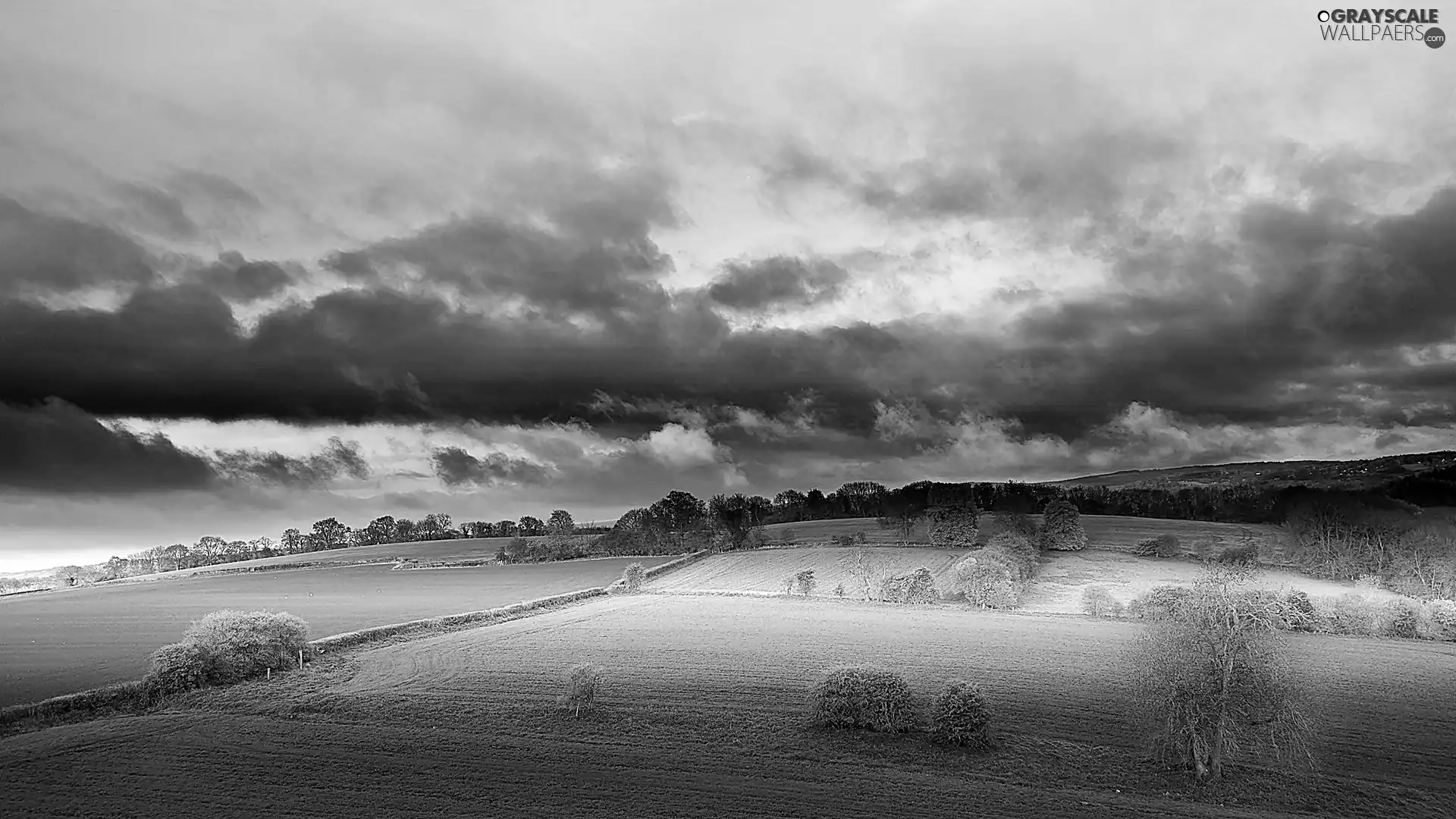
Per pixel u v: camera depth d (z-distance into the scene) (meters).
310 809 38.97
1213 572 49.84
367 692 60.03
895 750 48.53
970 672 65.81
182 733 50.41
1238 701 44.28
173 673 59.81
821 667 67.62
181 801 39.84
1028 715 54.75
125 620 99.25
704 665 68.25
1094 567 120.75
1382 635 79.25
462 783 42.53
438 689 60.66
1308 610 81.81
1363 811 41.22
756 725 52.62
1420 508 135.38
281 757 46.16
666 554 159.50
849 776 44.44
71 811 38.69
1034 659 70.19
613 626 87.88
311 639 80.19
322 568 165.12
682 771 44.66
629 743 49.12
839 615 94.56
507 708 55.78
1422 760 47.22
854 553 138.50
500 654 73.44
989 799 41.53
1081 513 180.12
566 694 56.19
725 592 117.94
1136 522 160.00
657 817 38.59
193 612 105.25
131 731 50.72
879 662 69.06
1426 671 65.31
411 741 49.09
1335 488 156.88
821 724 52.28
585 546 168.88
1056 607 99.25
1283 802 42.06
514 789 41.78
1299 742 45.56
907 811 39.91
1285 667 46.06
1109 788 43.62
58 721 53.75
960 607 100.19
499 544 198.12
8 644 81.88
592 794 41.25
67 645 81.12
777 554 144.75
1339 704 56.69
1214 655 45.00
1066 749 48.78
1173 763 46.66
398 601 112.88
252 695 59.16
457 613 99.50
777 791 42.09
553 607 106.12
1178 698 45.12
